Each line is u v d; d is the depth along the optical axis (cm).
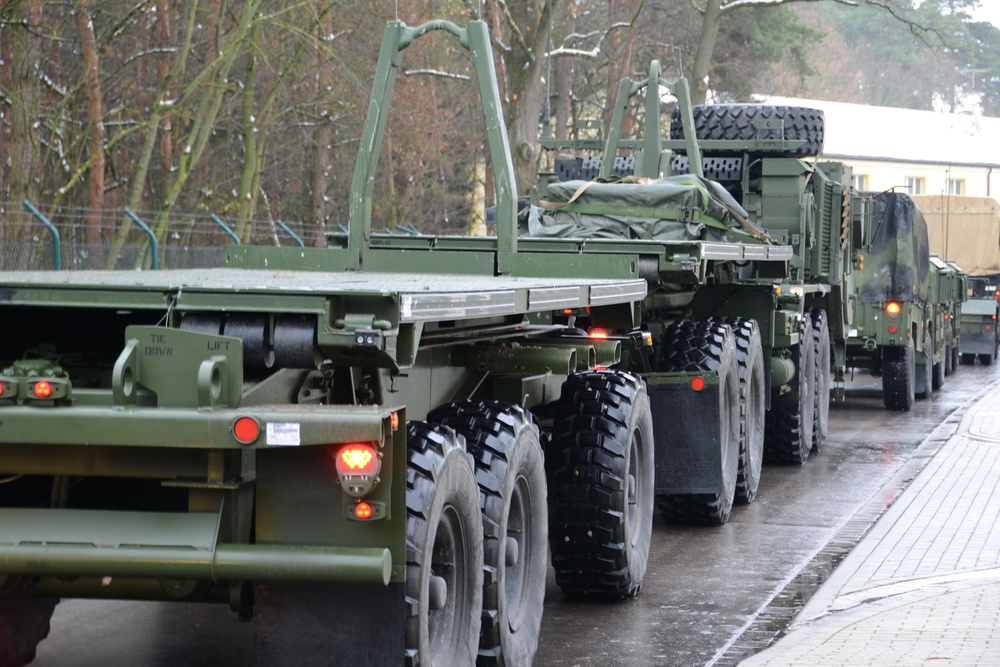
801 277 1991
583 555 1061
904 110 9431
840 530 1443
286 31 3719
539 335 1023
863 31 12031
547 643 969
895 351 2839
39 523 623
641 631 1006
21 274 840
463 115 5556
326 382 689
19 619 803
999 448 2116
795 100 8956
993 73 12288
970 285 4628
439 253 1229
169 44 3988
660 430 1375
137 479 700
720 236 1627
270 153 4928
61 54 3697
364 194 1234
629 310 1110
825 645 924
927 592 1092
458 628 738
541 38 4178
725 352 1420
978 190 9231
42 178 3391
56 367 621
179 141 3822
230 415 589
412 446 692
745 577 1203
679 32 6462
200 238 4306
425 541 663
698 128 2011
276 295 617
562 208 1609
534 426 865
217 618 1030
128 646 944
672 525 1477
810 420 2019
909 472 1902
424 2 4478
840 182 2227
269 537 630
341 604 652
